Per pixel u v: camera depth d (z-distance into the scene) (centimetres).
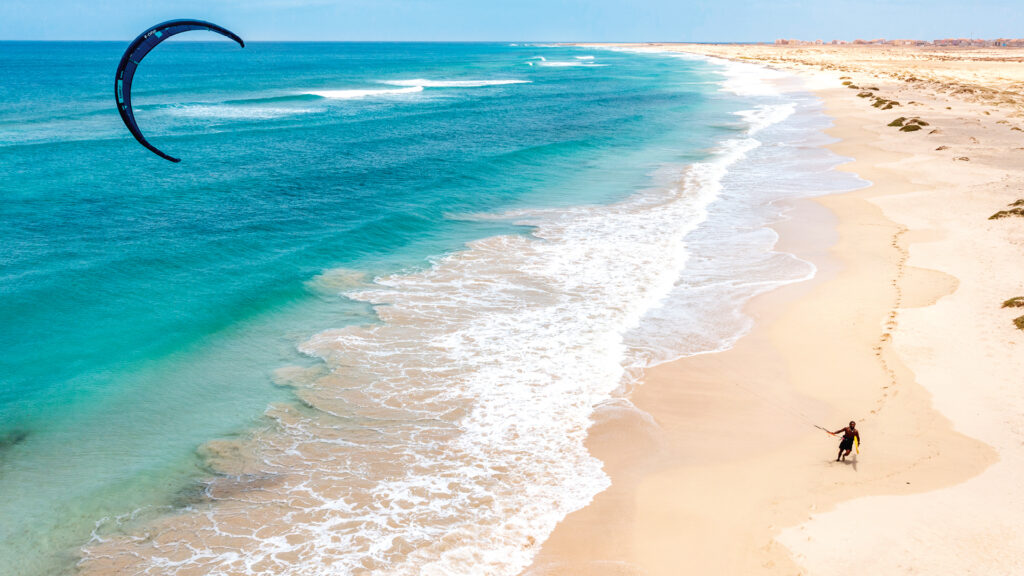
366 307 2027
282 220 2872
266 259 2394
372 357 1730
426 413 1492
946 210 2806
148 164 3969
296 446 1381
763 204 3109
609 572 1052
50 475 1288
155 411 1502
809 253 2430
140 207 3038
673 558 1076
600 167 3975
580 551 1098
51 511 1193
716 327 1889
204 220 2856
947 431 1348
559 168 3947
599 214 2998
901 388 1513
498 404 1526
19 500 1219
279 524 1163
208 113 6381
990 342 1673
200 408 1514
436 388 1589
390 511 1194
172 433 1426
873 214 2842
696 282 2208
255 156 4266
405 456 1348
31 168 3772
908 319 1830
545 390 1582
